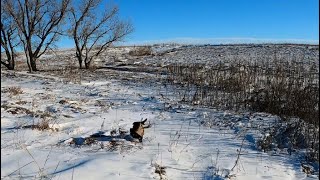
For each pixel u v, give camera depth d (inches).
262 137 402.0
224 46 2325.3
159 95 716.0
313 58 1581.0
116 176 279.3
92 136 381.4
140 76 1120.2
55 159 310.5
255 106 563.8
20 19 1266.0
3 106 515.2
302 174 316.5
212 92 708.7
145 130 424.5
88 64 1456.7
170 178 288.5
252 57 1688.0
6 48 1352.1
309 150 369.7
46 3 1299.2
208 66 1328.7
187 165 316.5
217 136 408.5
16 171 281.6
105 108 558.3
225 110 550.9
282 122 472.1
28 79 1005.8
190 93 722.8
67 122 448.5
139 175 284.7
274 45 2244.1
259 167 323.0
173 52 2111.2
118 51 2239.2
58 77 1075.3
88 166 291.7
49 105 559.5
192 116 509.7
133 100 650.2
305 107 524.4
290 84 637.9
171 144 366.6
